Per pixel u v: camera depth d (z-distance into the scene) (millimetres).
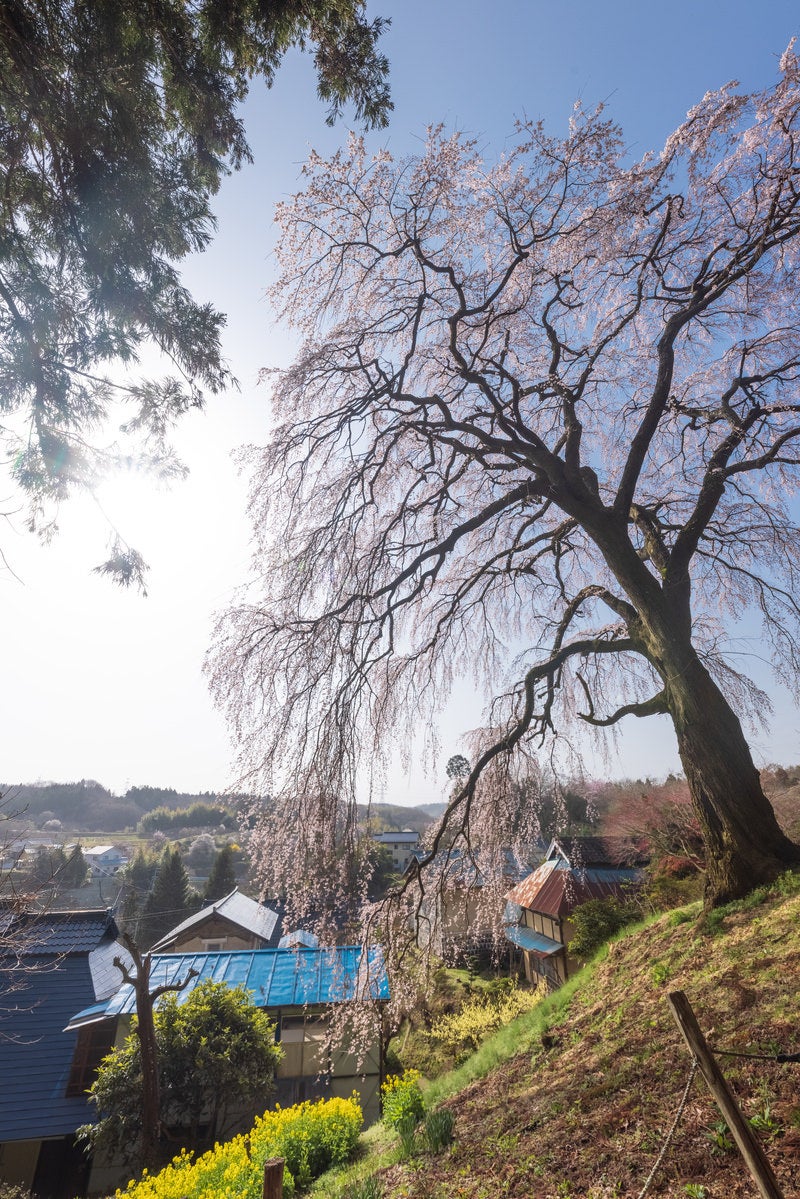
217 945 23953
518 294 9641
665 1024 5453
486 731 11023
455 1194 4664
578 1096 5172
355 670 7738
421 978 8750
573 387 9836
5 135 4090
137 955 12727
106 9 3664
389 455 9734
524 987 18766
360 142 7793
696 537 9547
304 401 8742
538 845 10461
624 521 9461
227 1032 13578
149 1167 11539
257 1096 13531
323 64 4695
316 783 7105
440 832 9609
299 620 7898
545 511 11938
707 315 10734
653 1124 4094
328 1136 9031
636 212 8977
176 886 43750
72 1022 14797
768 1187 2309
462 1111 6895
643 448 9633
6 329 4277
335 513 8617
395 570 9352
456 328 9320
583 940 13789
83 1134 12641
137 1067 12922
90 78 3803
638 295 10242
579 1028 7125
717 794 7785
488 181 8672
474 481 11852
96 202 4047
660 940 8070
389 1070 15219
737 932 6520
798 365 10242
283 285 8586
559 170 8617
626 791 17641
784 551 10547
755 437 10852
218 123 4383
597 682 12469
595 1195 3662
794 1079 3713
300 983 16281
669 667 8516
